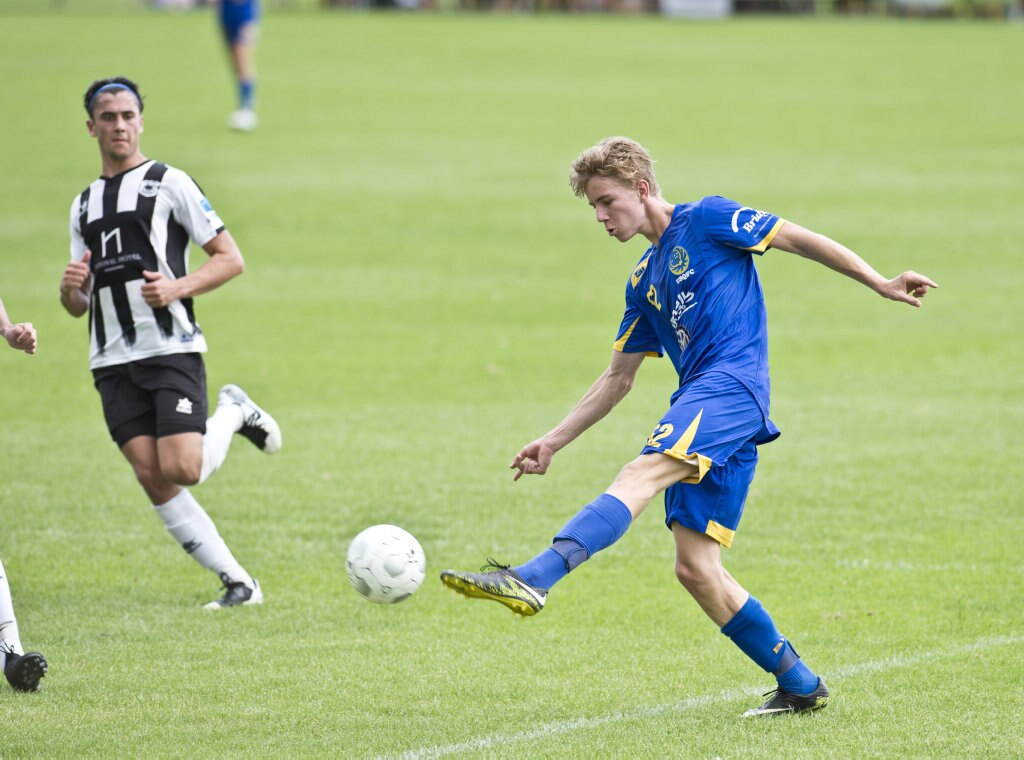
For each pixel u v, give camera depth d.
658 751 17.19
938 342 46.28
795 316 50.19
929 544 26.97
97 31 141.75
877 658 20.89
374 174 77.94
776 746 17.31
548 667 20.67
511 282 55.91
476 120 96.62
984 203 71.00
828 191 73.81
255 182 74.94
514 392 40.50
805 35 156.38
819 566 25.72
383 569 18.73
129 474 32.34
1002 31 162.88
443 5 194.00
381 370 43.00
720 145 87.94
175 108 98.25
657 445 17.36
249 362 43.88
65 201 69.25
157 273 22.02
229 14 89.88
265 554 26.53
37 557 26.31
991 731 17.77
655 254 18.64
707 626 22.69
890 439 35.19
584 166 18.38
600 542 16.77
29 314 49.78
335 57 128.25
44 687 19.64
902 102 106.81
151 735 17.81
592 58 132.25
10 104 97.50
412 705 19.05
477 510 29.44
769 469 32.59
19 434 35.69
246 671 20.41
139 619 22.89
